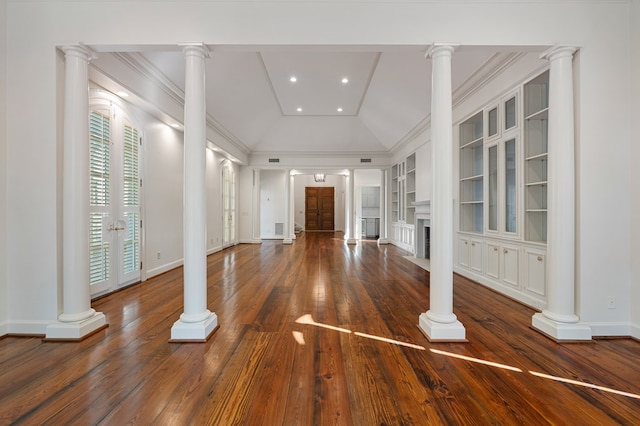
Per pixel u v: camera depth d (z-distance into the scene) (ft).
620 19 8.63
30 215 8.60
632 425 5.12
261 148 31.50
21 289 8.65
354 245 31.17
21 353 7.60
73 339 8.31
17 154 8.59
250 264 20.29
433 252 8.83
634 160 8.57
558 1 8.61
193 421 5.21
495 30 8.61
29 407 5.53
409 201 26.37
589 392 6.05
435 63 8.76
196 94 8.64
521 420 5.25
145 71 13.05
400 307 11.32
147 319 9.98
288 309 11.07
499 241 13.10
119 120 13.12
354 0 8.66
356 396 5.91
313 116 27.02
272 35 8.64
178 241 18.71
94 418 5.26
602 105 8.63
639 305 8.45
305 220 50.21
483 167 14.29
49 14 8.55
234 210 31.17
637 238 8.51
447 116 8.68
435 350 7.86
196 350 7.81
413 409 5.53
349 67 18.17
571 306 8.59
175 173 18.30
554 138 8.75
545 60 10.06
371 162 31.65
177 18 8.59
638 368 6.98
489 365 7.11
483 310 10.94
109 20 8.55
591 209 8.64
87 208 8.95
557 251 8.65
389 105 21.54
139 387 6.17
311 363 7.18
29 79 8.56
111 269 12.83
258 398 5.84
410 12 8.64
